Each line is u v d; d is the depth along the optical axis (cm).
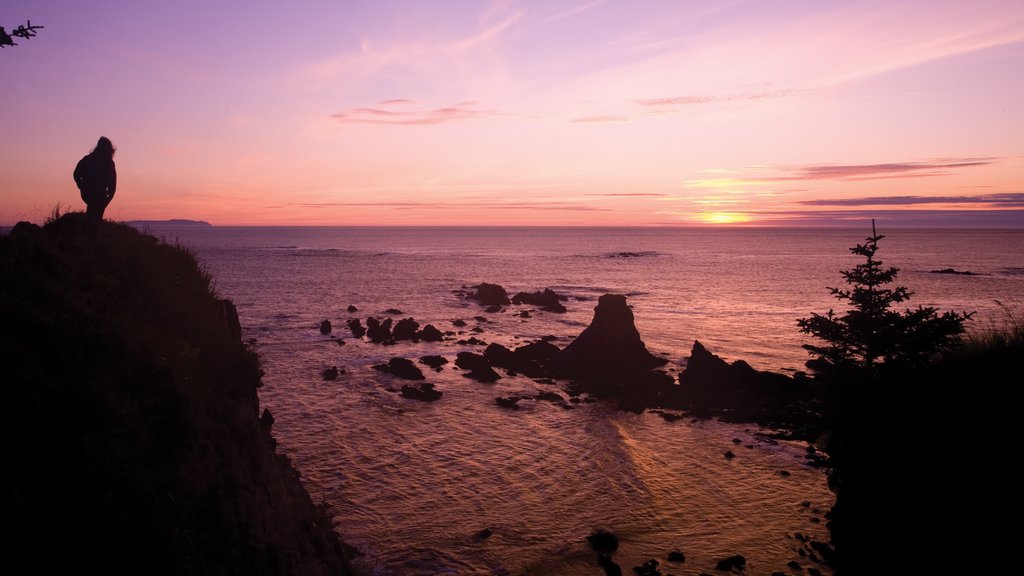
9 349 704
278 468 1180
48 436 645
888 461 1495
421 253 19638
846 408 1783
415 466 2503
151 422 766
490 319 6712
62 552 586
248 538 780
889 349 2238
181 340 1043
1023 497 1131
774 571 1728
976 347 1484
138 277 1119
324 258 16300
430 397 3512
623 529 1995
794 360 4622
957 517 1239
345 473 2408
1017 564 1095
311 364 4347
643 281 11169
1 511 574
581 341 4478
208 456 820
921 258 17075
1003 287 9406
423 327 6125
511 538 1919
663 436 2958
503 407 3406
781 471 2502
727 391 3659
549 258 17825
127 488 665
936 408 1404
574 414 3309
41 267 909
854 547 1608
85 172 1183
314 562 1012
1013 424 1213
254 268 12638
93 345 796
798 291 9431
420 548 1838
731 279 11488
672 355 4838
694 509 2150
